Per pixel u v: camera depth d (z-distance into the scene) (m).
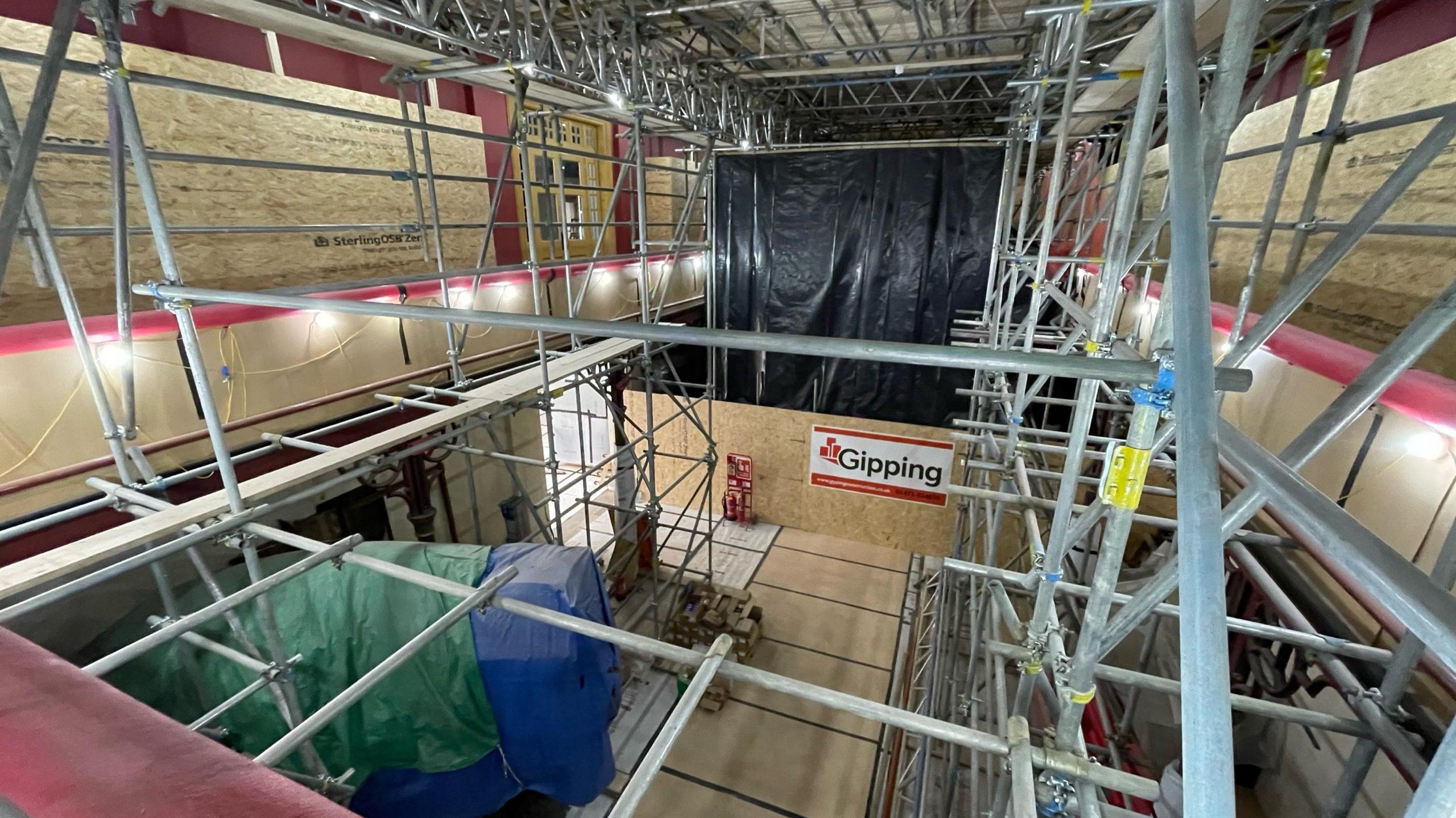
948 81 7.69
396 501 4.77
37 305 3.20
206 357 3.24
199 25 4.09
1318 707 2.59
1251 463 0.91
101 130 3.51
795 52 5.65
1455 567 1.83
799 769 4.61
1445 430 2.00
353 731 2.84
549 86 4.09
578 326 1.40
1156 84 1.29
